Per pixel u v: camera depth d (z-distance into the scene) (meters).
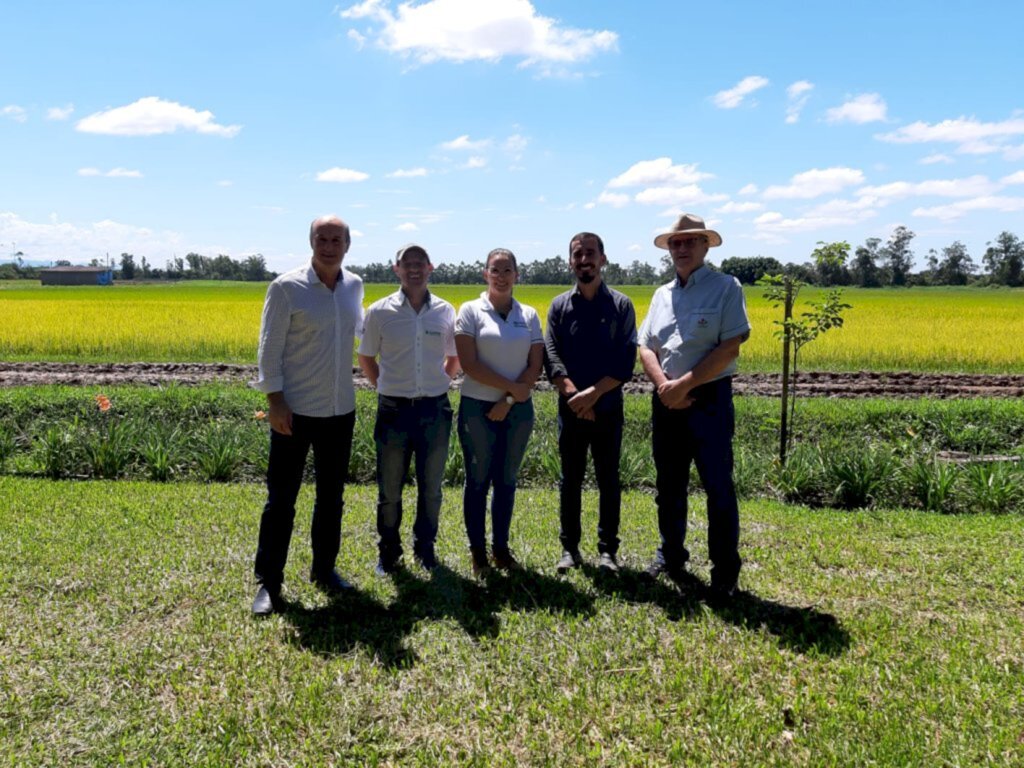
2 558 4.93
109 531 5.62
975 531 5.95
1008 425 9.79
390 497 4.87
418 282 4.68
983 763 2.82
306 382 4.33
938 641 3.85
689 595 4.49
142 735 2.98
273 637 3.86
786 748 2.95
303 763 2.83
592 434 4.95
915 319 24.81
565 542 5.07
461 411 4.84
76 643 3.75
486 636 3.88
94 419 9.71
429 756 2.88
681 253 4.48
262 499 6.78
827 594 4.54
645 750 2.96
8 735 2.97
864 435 9.67
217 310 26.72
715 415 4.43
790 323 7.96
